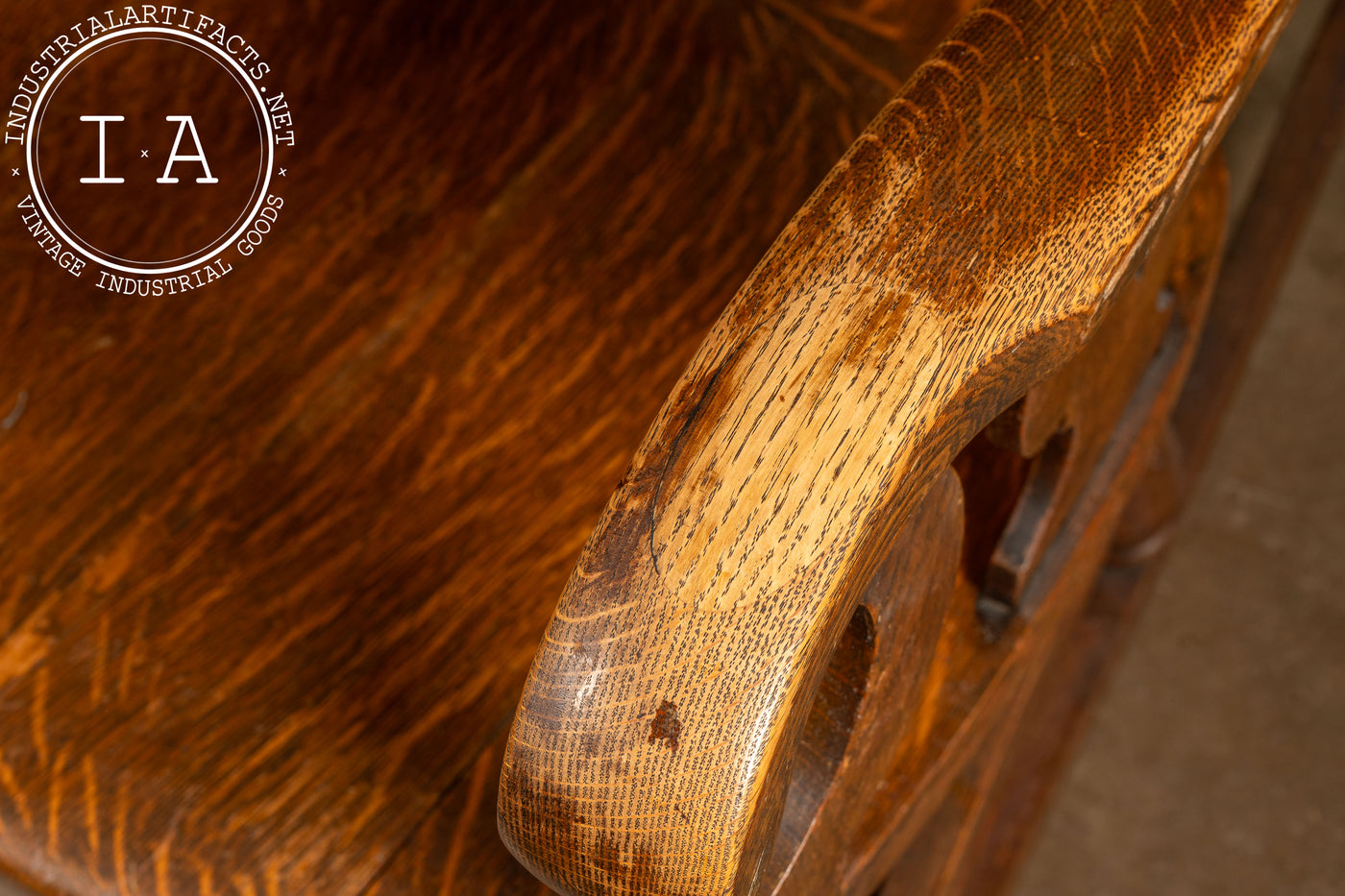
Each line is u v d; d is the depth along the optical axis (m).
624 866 0.68
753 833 0.68
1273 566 2.36
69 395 1.05
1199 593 2.34
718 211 1.14
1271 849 2.14
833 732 0.83
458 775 0.92
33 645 0.97
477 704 0.95
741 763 0.66
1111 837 2.16
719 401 0.68
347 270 1.12
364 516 1.01
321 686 0.95
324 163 1.19
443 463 1.02
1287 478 2.43
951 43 0.75
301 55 1.26
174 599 0.98
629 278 1.10
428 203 1.16
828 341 0.69
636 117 1.20
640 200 1.15
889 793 0.95
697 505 0.67
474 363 1.06
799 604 0.66
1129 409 1.11
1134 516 1.72
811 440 0.67
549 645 0.68
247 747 0.94
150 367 1.07
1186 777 2.20
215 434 1.04
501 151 1.19
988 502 1.02
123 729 0.94
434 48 1.26
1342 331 2.55
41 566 1.00
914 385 0.68
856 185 0.72
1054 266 0.70
